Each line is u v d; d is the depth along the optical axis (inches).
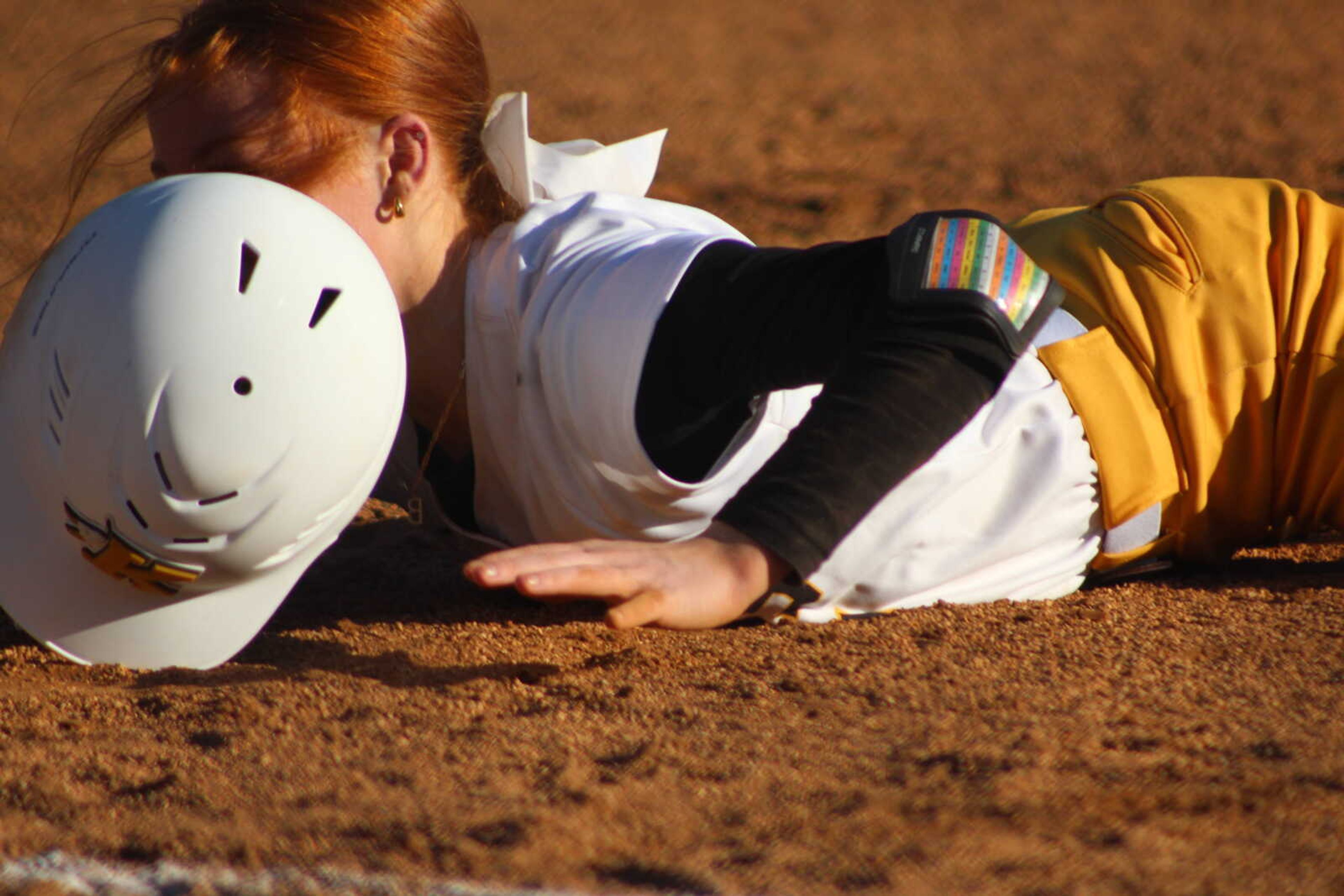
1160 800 237.6
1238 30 1801.2
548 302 341.4
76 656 322.7
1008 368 298.7
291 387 299.7
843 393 292.0
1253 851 219.9
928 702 288.8
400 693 299.7
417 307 360.8
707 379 322.0
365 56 343.3
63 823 235.0
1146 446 383.6
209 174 322.3
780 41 1855.3
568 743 267.3
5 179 1156.5
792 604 332.5
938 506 362.0
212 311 295.7
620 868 217.2
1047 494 374.0
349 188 347.9
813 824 230.4
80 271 305.3
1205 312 388.8
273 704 291.7
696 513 350.6
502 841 224.5
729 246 327.0
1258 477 398.9
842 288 308.2
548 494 359.6
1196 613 362.3
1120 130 1347.2
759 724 277.1
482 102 369.4
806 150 1311.5
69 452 302.0
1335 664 314.2
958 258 298.4
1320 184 1115.9
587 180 425.4
